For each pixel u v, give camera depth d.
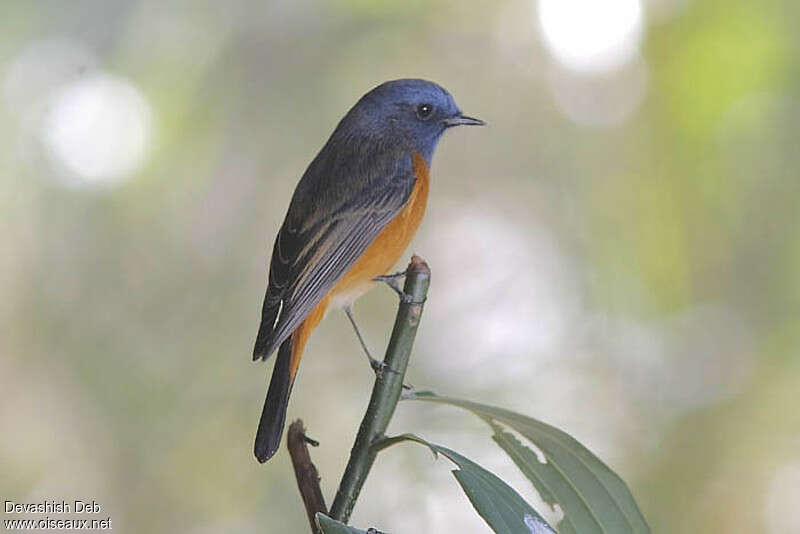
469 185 12.52
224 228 12.34
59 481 11.41
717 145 11.50
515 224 12.21
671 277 11.49
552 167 12.38
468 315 11.39
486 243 12.04
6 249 12.10
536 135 12.50
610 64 11.92
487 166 12.57
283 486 11.16
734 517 10.84
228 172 12.47
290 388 6.76
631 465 10.88
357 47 12.69
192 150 12.47
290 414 11.35
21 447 11.55
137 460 11.35
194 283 12.12
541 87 12.53
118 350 11.75
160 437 11.39
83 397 11.62
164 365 11.70
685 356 11.19
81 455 11.48
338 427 11.34
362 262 7.83
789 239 11.27
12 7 12.61
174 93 12.52
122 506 11.30
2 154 12.27
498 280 11.68
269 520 11.05
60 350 11.84
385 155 8.17
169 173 12.43
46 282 12.05
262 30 12.67
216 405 11.53
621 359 11.19
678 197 11.61
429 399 5.37
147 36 12.66
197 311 12.02
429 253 12.10
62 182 12.30
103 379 11.59
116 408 11.49
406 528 10.18
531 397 10.87
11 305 11.95
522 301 11.51
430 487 10.21
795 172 11.28
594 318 11.43
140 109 12.50
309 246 7.60
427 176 8.27
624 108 12.08
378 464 10.33
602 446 10.84
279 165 12.50
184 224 12.35
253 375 11.70
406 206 8.00
